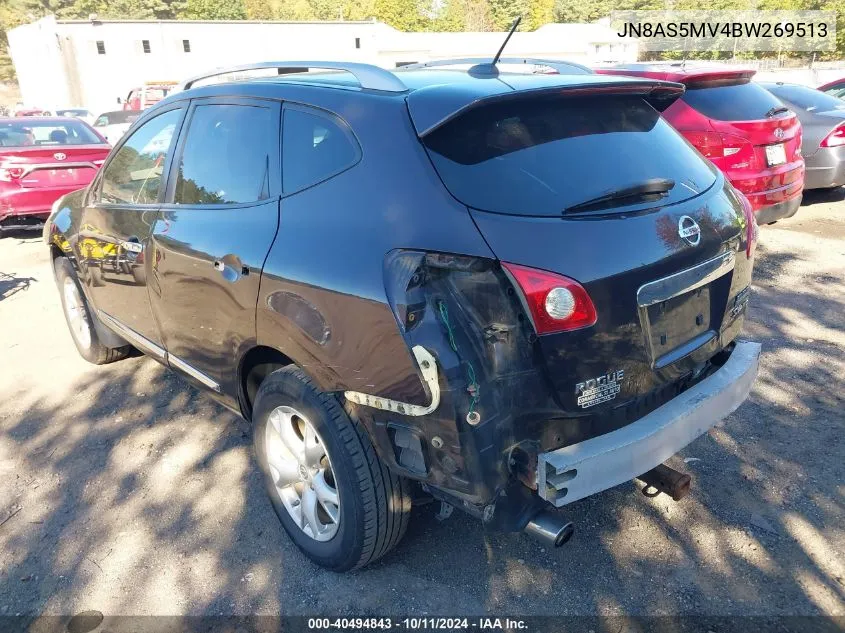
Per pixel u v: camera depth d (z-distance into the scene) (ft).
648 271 7.63
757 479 10.74
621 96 9.01
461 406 6.98
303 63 10.28
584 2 252.83
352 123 8.38
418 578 9.09
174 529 10.30
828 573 8.85
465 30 260.83
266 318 8.78
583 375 7.38
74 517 10.65
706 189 9.08
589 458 7.39
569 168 7.83
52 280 23.59
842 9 154.10
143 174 12.23
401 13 257.34
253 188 9.56
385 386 7.47
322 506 9.23
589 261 7.23
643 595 8.65
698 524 9.85
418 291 7.17
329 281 7.86
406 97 8.14
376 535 8.41
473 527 10.02
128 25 136.98
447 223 7.24
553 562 9.28
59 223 15.20
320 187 8.50
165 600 8.91
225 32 141.59
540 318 7.02
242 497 11.03
